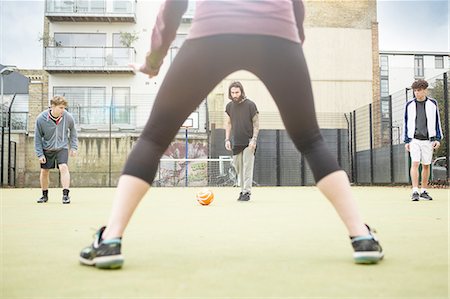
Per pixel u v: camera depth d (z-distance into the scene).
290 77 1.60
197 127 18.62
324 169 1.64
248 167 6.10
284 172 17.81
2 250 1.97
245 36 1.55
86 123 18.55
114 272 1.48
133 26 22.06
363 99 21.06
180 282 1.34
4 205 5.46
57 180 17.78
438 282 1.32
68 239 2.34
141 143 1.64
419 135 6.27
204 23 1.57
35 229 2.84
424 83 6.20
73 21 21.94
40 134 5.78
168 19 1.63
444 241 2.19
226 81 19.98
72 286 1.29
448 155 11.39
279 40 1.57
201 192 5.40
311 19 21.14
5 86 23.97
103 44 22.03
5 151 17.53
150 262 1.66
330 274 1.44
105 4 21.70
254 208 4.81
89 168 18.17
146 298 1.16
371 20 21.30
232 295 1.19
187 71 1.59
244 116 6.07
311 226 2.96
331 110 20.94
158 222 3.29
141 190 1.61
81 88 21.55
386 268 1.53
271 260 1.69
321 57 21.05
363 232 1.62
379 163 15.40
